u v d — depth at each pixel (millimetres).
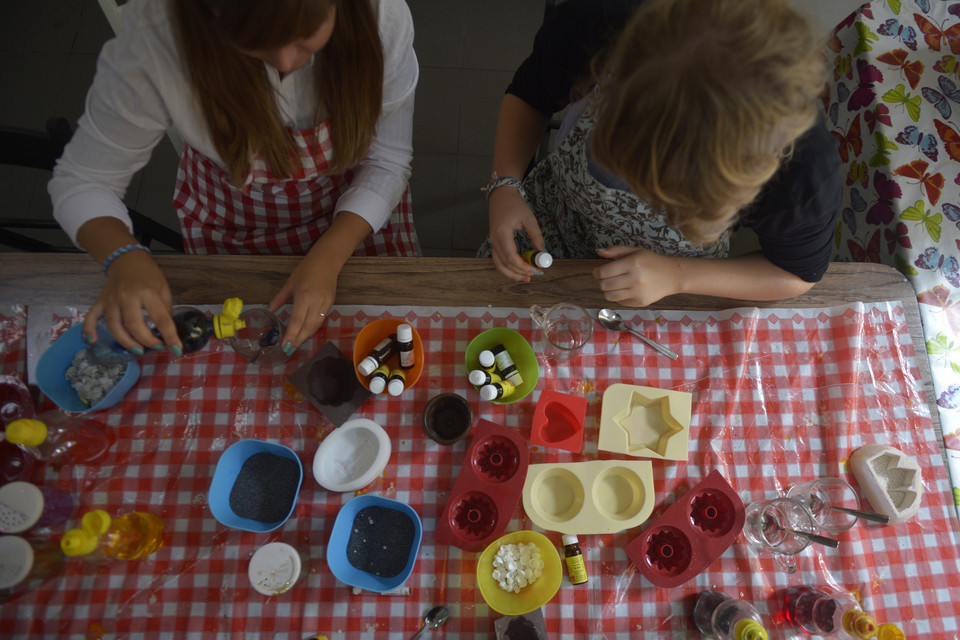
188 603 985
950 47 1522
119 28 1313
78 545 854
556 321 1129
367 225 1224
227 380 1095
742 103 646
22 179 2197
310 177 1204
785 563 1023
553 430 1085
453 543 992
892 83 1485
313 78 1005
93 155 1080
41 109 2287
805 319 1150
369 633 979
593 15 1004
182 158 1379
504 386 1041
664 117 673
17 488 932
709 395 1112
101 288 1123
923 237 1399
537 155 2094
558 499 1058
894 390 1116
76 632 969
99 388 1040
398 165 1300
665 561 1016
